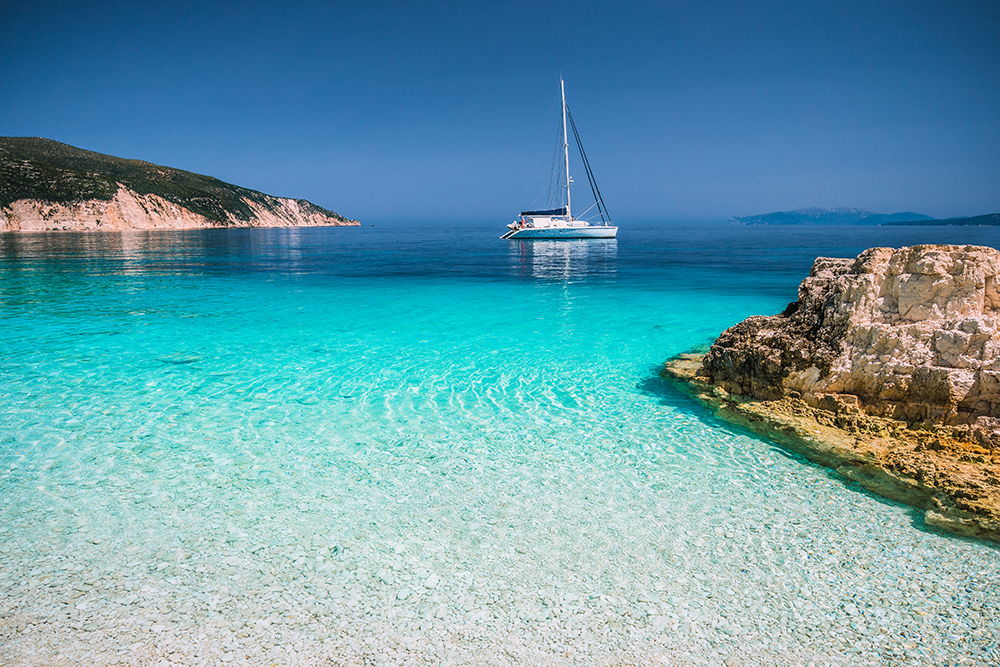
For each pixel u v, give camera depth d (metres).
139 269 22.44
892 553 3.50
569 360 8.34
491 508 4.09
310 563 3.40
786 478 4.55
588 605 3.06
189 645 2.72
